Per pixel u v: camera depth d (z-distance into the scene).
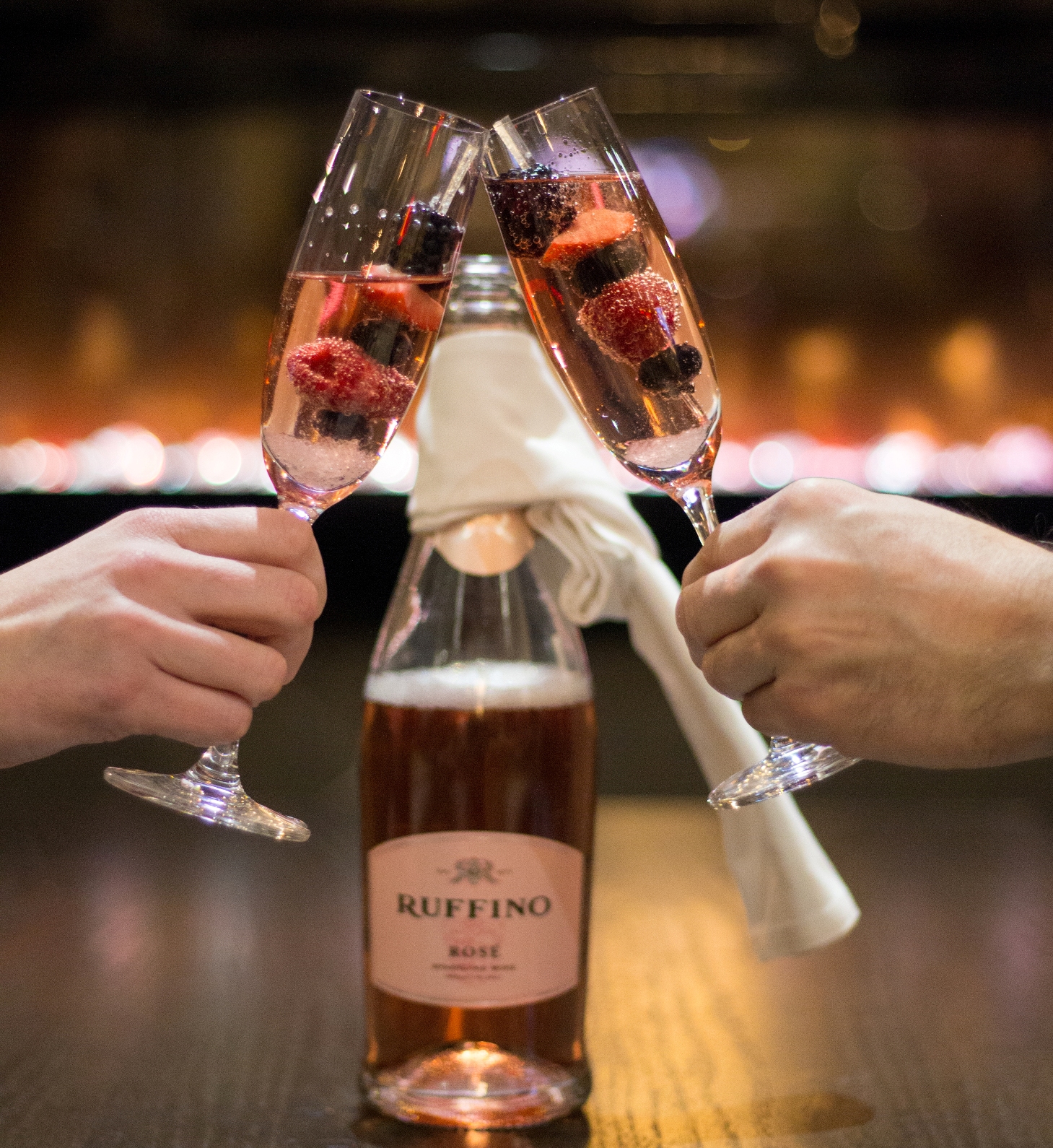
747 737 0.62
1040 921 0.79
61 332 1.86
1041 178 1.77
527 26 1.54
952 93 1.60
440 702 0.58
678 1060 0.60
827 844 0.98
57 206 1.82
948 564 0.47
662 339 0.51
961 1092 0.57
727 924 0.78
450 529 0.61
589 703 0.61
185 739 0.49
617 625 1.49
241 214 1.83
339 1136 0.54
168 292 1.86
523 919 0.57
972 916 0.80
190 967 0.72
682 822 1.06
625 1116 0.55
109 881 0.88
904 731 0.47
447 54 1.55
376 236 0.51
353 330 0.50
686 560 1.51
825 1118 0.55
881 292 1.83
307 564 0.51
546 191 0.51
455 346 0.62
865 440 1.84
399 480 1.63
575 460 0.61
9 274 1.84
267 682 0.49
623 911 0.81
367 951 0.59
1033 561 0.47
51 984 0.69
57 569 0.49
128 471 1.80
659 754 1.49
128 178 1.81
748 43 1.54
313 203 0.52
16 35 1.57
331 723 1.52
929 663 0.46
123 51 1.58
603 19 1.53
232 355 1.87
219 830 1.02
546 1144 0.53
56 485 1.72
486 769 0.57
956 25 1.54
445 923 0.57
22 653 0.48
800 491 0.49
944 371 1.83
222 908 0.82
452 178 0.52
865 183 1.78
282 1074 0.59
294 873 0.90
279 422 0.51
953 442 1.84
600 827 1.04
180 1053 0.61
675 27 1.53
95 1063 0.60
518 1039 0.57
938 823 1.05
